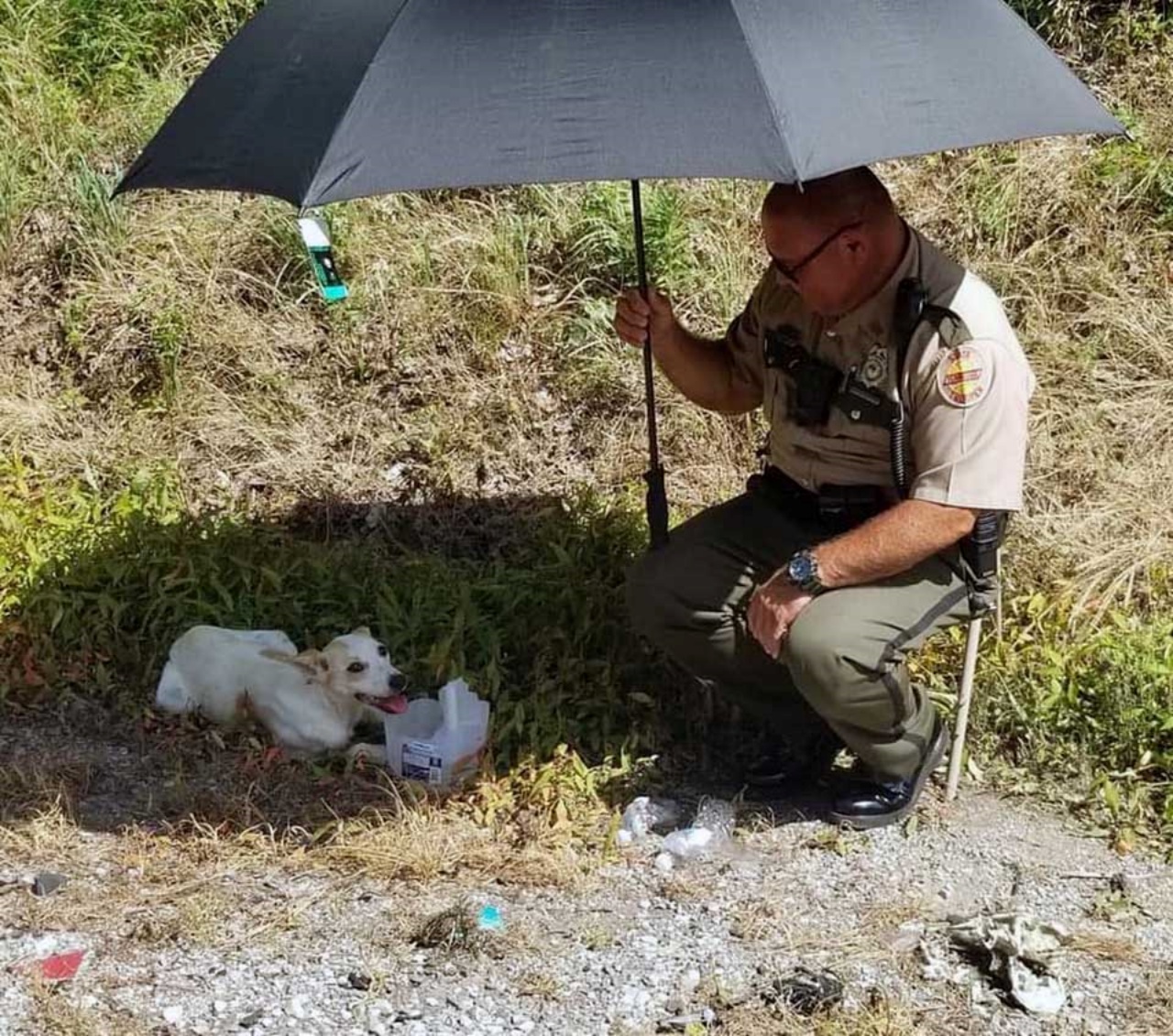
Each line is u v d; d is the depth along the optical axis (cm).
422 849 385
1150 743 428
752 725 448
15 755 428
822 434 391
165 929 354
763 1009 330
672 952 350
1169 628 472
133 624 484
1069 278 616
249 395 583
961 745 414
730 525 414
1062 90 350
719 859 388
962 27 342
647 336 418
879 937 356
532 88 314
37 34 711
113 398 586
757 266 624
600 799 415
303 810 407
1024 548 511
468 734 419
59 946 349
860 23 328
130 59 709
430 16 327
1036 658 464
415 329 596
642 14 318
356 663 428
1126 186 643
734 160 301
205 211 631
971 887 377
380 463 568
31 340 602
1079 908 370
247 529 519
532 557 523
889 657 380
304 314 604
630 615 430
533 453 568
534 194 639
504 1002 332
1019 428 367
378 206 632
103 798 412
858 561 372
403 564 514
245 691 439
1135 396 579
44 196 634
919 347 367
